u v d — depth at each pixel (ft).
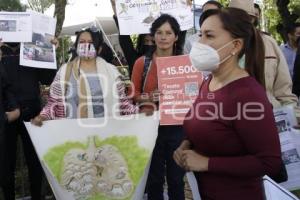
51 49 15.85
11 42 15.60
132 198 11.44
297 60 18.92
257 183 6.95
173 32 13.16
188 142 7.75
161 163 13.46
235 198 6.86
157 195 13.66
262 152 6.49
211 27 6.89
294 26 21.17
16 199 17.33
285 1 25.43
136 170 11.41
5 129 13.65
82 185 11.28
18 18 15.26
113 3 16.70
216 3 13.84
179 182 13.26
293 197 7.27
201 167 6.81
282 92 13.62
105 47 17.95
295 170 12.59
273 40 13.75
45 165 11.10
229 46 6.89
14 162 15.89
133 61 16.62
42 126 11.10
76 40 13.10
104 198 11.43
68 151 11.18
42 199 17.33
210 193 7.07
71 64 13.09
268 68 13.30
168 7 15.24
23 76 15.93
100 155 11.32
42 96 17.63
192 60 7.18
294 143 12.66
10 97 14.19
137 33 15.43
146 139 11.44
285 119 12.75
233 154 6.78
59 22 20.99
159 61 12.54
